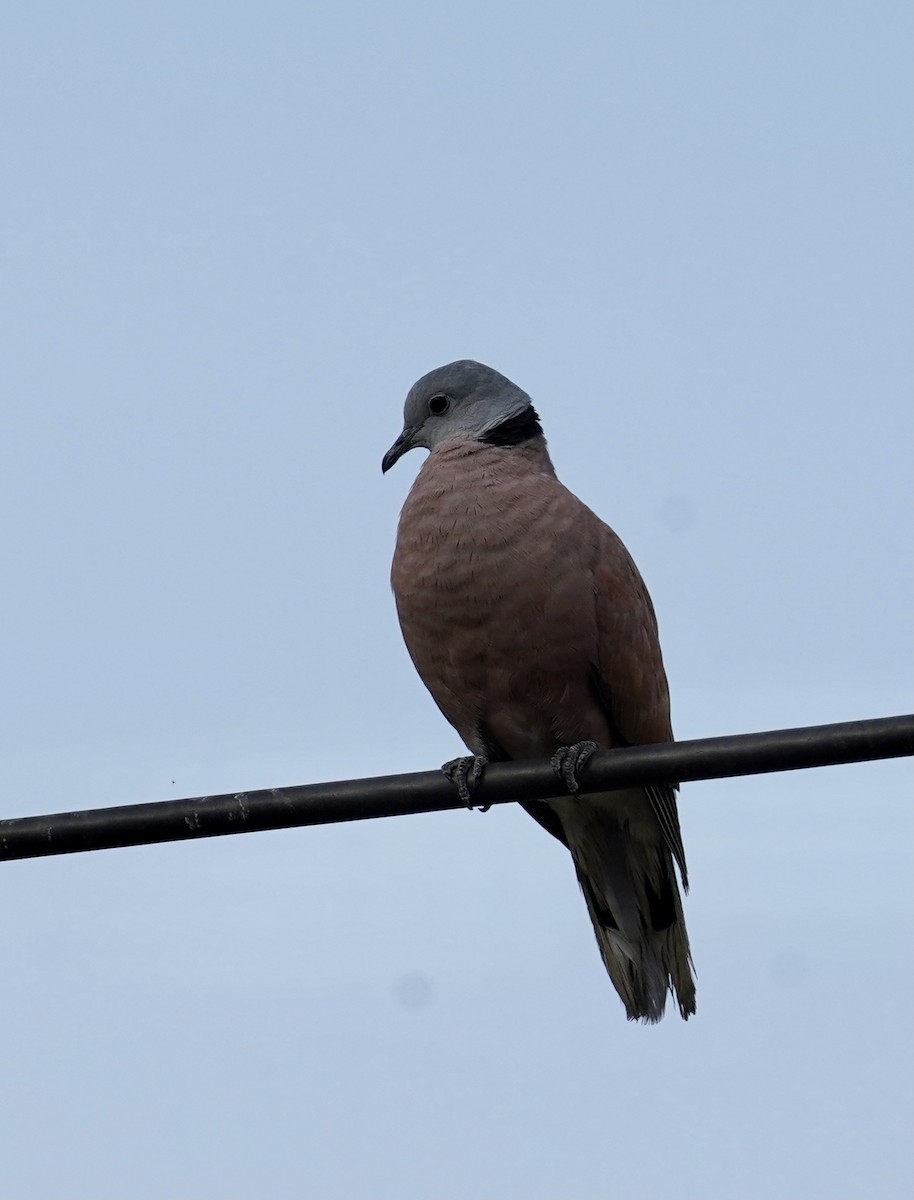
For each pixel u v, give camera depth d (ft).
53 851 27.55
